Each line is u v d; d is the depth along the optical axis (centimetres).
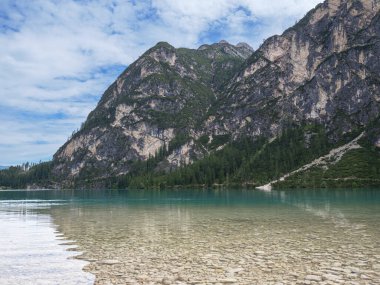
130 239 3127
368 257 2222
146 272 1988
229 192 17788
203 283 1750
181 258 2319
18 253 2612
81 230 3819
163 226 4047
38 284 1830
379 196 10600
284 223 4066
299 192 15150
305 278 1783
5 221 4962
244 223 4178
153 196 15212
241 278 1816
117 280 1842
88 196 17200
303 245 2656
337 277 1789
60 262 2297
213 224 4147
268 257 2280
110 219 5031
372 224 3828
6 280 1917
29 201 12112
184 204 8712
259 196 12169
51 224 4488
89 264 2216
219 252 2480
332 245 2630
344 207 6397
